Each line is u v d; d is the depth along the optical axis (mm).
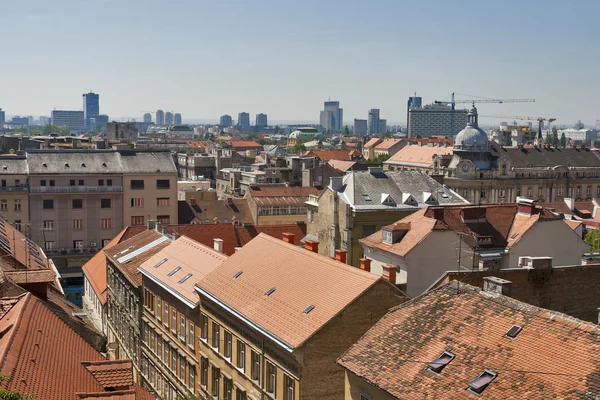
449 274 49688
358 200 92688
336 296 48750
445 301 41406
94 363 42031
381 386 37406
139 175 149375
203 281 62281
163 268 74625
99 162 150125
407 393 35906
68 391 35750
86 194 146875
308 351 46062
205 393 62031
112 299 95000
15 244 84000
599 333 33219
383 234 69188
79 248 147125
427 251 64562
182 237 80875
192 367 65188
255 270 59250
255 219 150750
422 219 68312
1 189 142125
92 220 148000
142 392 42250
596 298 50719
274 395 50500
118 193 148375
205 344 62188
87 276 114250
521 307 37562
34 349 38625
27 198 143875
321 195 96062
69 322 53406
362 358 40406
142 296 79500
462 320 39062
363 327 47219
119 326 91250
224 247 99812
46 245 145625
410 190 97000
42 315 46969
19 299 48656
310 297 50562
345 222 90062
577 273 50469
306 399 46281
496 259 67125
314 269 53938
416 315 41500
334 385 46781
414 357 38281
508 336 36094
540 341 34656
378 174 98125
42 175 144000
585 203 136250
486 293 40031
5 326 41156
